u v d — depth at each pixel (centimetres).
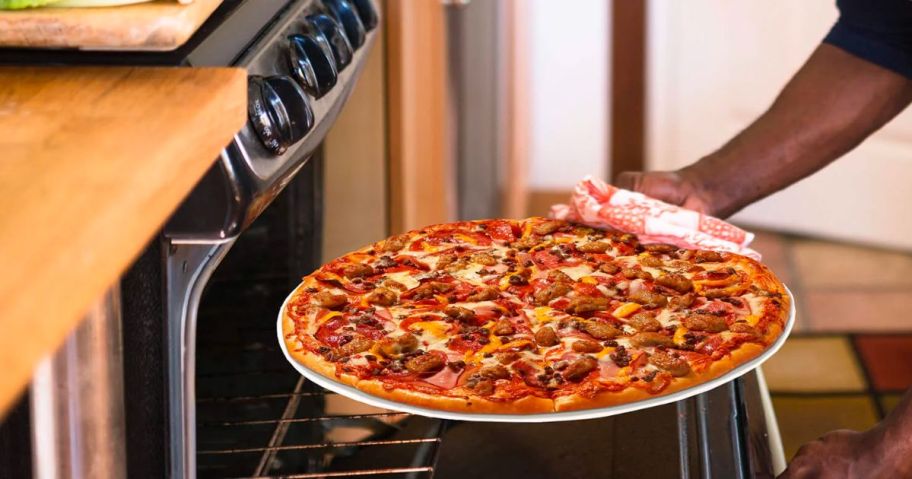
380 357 82
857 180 287
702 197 109
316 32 91
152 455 74
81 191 50
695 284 94
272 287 106
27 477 68
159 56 70
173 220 68
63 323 44
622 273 96
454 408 75
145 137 57
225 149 68
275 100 73
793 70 284
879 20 107
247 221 71
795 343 246
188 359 70
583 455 88
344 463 92
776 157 109
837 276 276
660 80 298
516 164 273
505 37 261
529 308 92
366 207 137
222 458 92
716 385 78
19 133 58
